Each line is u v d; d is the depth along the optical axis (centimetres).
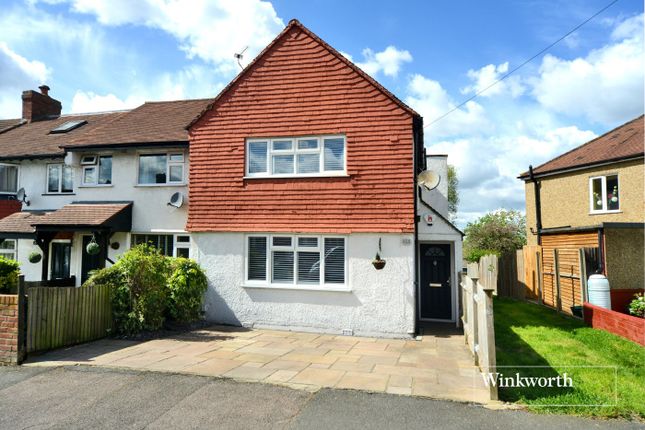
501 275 1936
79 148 1508
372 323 1081
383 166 1114
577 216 1855
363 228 1105
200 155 1248
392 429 505
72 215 1421
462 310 1141
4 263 1054
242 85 1238
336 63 1171
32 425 518
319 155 1166
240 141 1223
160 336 1027
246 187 1204
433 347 947
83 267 1530
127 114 1816
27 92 2184
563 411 557
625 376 698
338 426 512
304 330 1125
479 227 3167
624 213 1645
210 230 1212
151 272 1045
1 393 625
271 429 505
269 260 1172
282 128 1194
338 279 1122
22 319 788
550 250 1471
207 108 1251
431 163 1853
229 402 584
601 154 1780
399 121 1116
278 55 1217
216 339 1002
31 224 1378
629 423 525
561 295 1373
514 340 953
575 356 817
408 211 1087
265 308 1162
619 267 1184
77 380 679
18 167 1689
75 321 924
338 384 659
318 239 1141
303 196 1159
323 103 1171
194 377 688
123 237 1477
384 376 706
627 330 937
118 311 1027
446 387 649
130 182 1497
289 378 688
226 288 1195
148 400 593
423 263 1379
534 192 2122
